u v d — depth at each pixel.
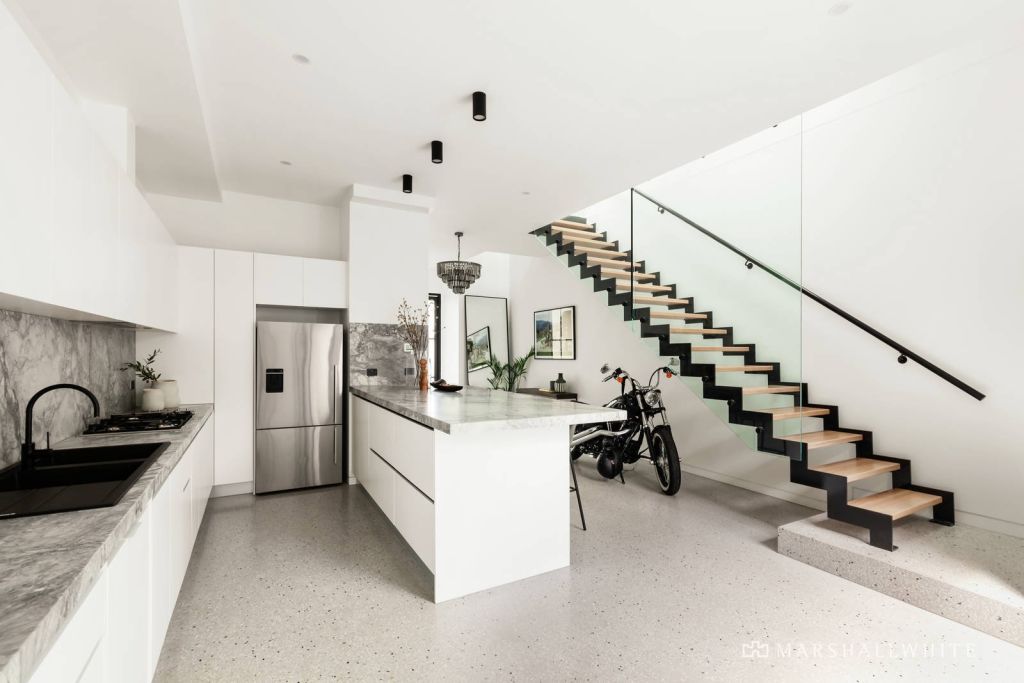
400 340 4.64
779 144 4.11
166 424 2.66
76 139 1.52
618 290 4.84
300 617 2.21
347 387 4.54
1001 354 2.92
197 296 3.91
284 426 4.13
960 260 3.08
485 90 2.76
